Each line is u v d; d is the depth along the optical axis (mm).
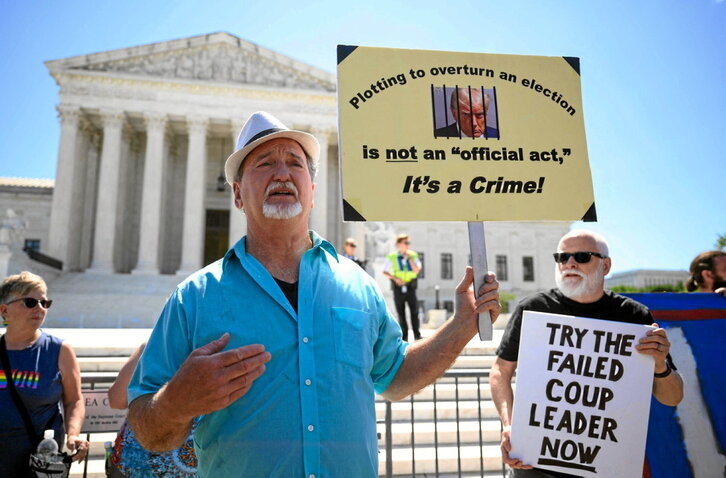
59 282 30656
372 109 2752
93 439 6297
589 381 3023
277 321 2369
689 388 3938
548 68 3029
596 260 3369
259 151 2715
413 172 2715
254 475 2143
